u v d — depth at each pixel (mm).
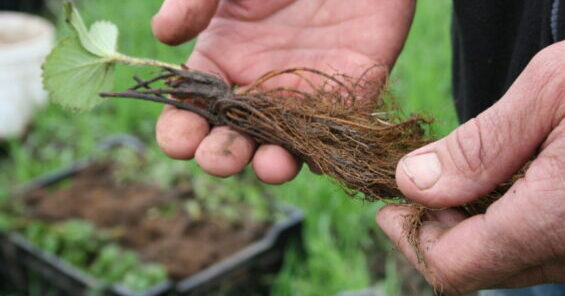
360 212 590
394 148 350
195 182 588
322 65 384
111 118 763
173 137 349
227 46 384
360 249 590
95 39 370
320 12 380
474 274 303
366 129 349
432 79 682
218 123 358
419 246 315
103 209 560
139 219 551
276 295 536
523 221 286
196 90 357
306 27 384
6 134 740
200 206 565
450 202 300
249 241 535
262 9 379
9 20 789
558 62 282
